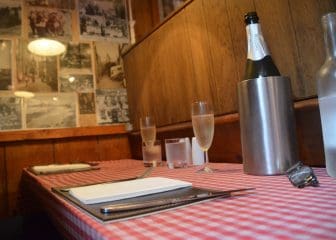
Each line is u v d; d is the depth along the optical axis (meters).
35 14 2.13
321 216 0.39
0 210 1.91
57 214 0.69
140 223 0.42
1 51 2.01
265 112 0.75
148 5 2.39
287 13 1.05
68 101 2.15
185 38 1.64
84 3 2.28
